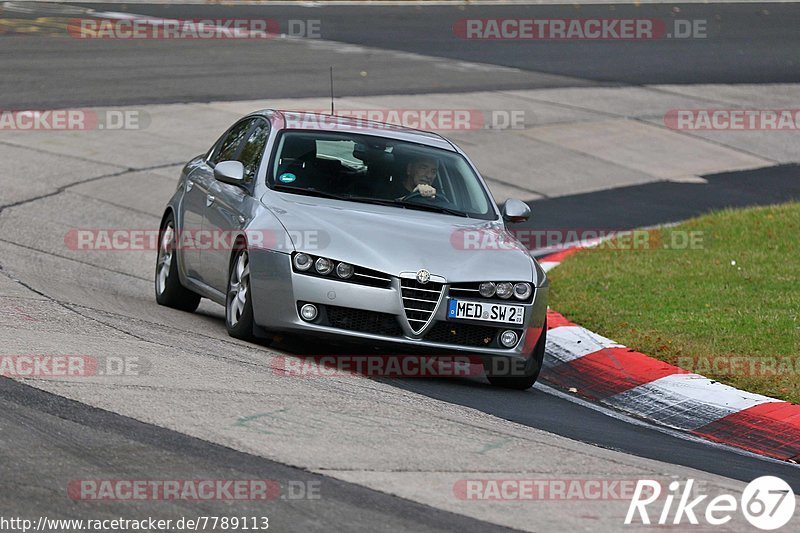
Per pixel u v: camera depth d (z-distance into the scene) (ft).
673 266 157.99
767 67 356.18
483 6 442.91
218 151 126.31
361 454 73.10
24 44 303.27
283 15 393.29
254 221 103.45
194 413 77.82
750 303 136.46
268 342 106.11
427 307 98.22
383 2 439.63
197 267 117.60
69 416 74.59
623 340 122.42
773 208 198.18
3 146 206.69
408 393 94.38
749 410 100.94
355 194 108.78
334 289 97.25
